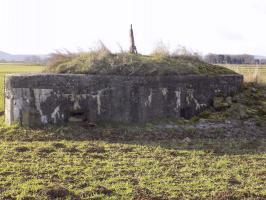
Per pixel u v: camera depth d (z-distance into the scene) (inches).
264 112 483.2
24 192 262.8
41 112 446.6
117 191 268.1
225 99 503.2
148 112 462.0
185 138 410.6
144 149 370.9
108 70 470.0
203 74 499.2
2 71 1649.9
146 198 255.6
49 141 399.9
